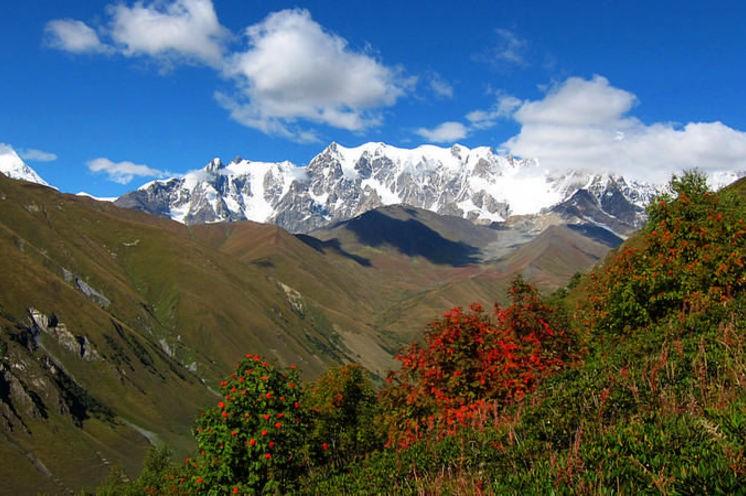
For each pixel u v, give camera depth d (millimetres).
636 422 10281
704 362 12414
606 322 26688
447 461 12742
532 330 26047
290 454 19938
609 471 8414
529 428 12812
